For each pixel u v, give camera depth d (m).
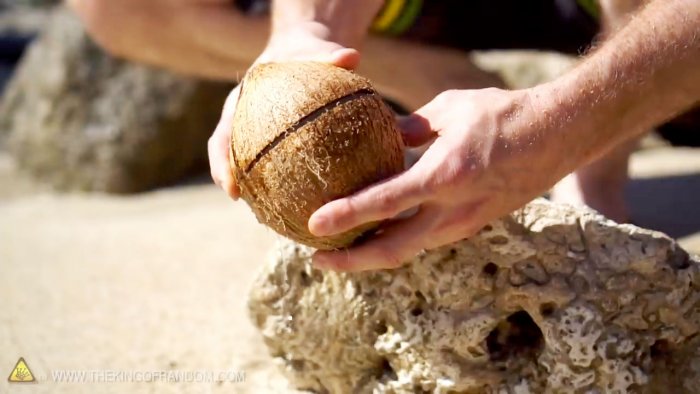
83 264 1.46
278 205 0.87
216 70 1.54
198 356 1.13
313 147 0.85
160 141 2.45
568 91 0.87
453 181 0.85
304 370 1.02
